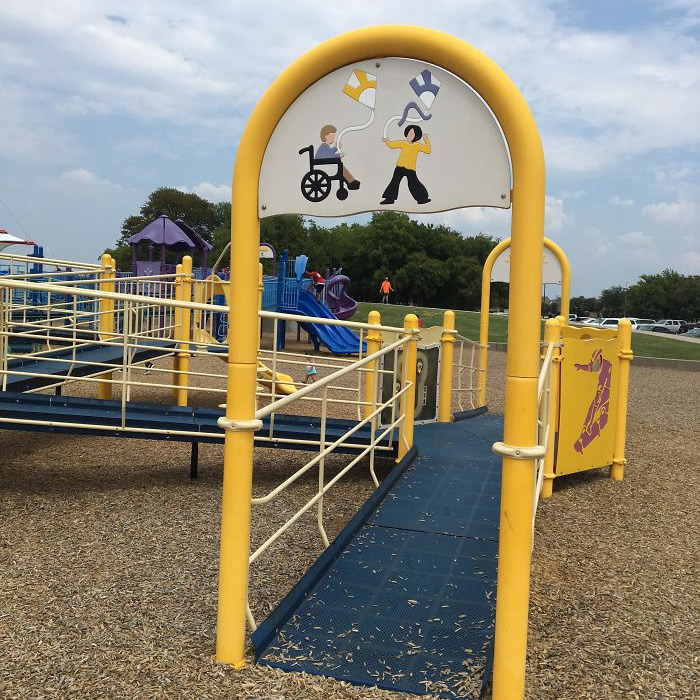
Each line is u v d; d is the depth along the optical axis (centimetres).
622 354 675
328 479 652
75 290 548
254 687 279
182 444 772
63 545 458
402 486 551
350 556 404
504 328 2836
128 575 408
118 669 294
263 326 2158
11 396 598
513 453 250
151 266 2141
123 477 633
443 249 7075
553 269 942
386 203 281
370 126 280
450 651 303
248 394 293
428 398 845
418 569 389
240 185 286
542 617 368
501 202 267
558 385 610
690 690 298
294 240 6025
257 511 548
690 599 400
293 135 286
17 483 600
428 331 837
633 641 343
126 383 579
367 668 290
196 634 328
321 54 277
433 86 272
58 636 327
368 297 7075
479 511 494
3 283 532
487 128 268
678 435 949
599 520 549
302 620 328
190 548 457
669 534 520
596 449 659
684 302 7925
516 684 259
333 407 1024
